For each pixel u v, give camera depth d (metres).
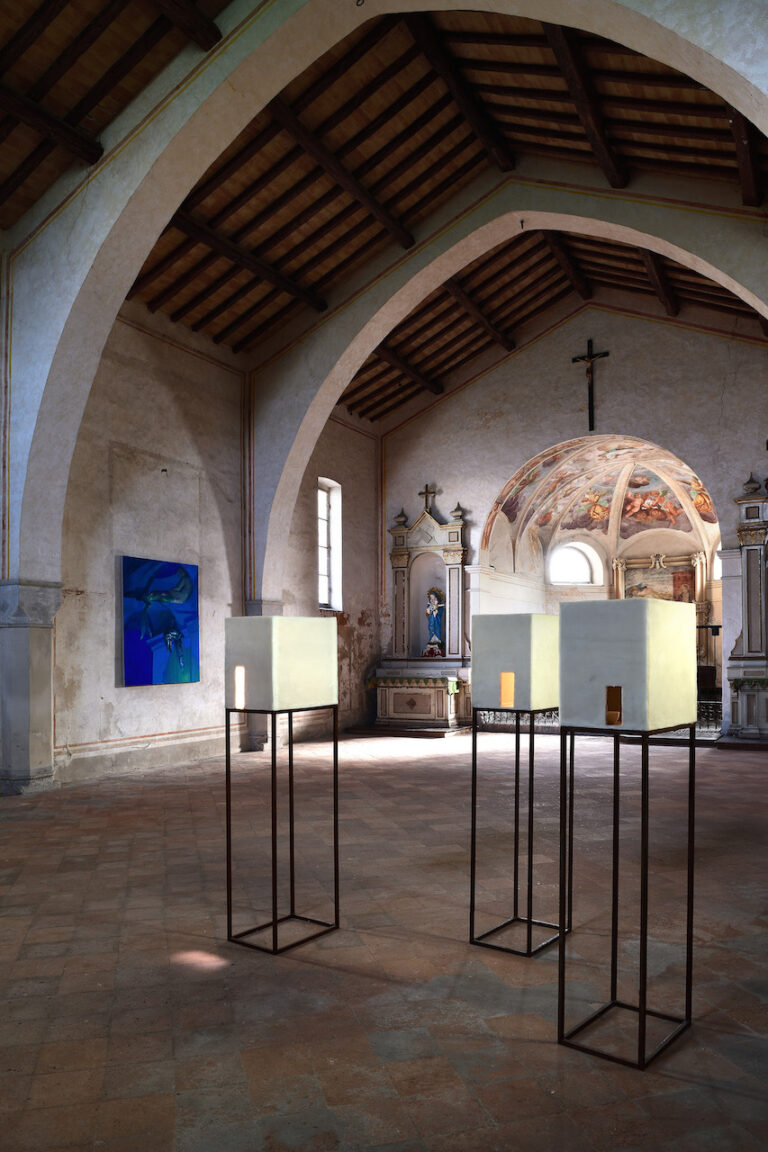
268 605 13.37
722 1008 3.70
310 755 12.56
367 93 9.26
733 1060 3.24
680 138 8.70
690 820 3.59
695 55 5.70
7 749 9.33
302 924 4.83
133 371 11.36
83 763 10.34
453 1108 2.90
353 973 4.11
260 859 6.30
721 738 13.84
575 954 4.34
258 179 10.05
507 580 18.52
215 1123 2.82
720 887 5.54
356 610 16.67
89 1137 2.74
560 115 9.30
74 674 10.27
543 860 6.22
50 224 9.10
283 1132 2.77
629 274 13.97
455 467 16.73
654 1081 3.08
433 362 15.99
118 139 8.46
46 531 9.56
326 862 6.18
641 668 3.29
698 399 14.52
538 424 15.92
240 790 9.41
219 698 12.73
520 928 4.73
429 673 16.56
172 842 6.89
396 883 5.62
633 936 4.60
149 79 8.24
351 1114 2.87
